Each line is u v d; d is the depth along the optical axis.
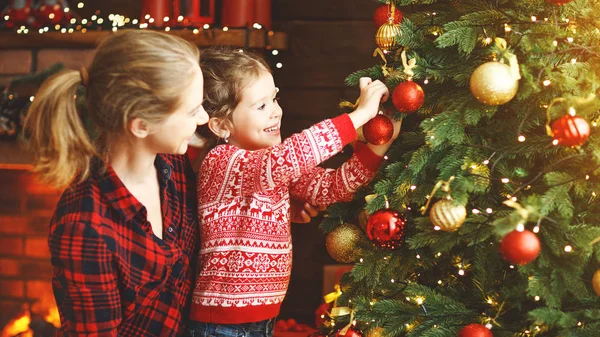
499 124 1.21
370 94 1.25
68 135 1.11
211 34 2.32
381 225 1.21
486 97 1.07
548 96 1.12
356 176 1.32
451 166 1.16
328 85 2.53
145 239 1.22
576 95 1.10
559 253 1.06
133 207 1.19
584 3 1.18
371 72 1.36
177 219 1.31
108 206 1.19
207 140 1.45
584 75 1.11
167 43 1.16
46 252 2.77
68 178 1.13
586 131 1.00
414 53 1.26
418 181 1.25
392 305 1.26
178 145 1.20
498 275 1.25
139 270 1.22
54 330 2.65
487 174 1.15
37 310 2.79
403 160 1.36
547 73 1.09
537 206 1.02
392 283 1.35
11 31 2.50
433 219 1.09
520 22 1.14
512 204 1.01
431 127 1.16
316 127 1.22
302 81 2.54
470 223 1.14
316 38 2.53
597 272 1.04
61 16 2.56
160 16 2.40
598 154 1.05
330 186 1.37
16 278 2.80
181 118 1.17
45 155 1.12
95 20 2.57
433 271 1.40
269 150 1.24
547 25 1.13
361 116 1.22
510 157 1.16
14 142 2.53
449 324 1.19
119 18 2.40
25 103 2.46
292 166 1.21
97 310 1.16
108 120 1.15
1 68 2.53
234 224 1.31
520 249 0.98
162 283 1.26
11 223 2.78
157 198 1.29
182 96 1.15
